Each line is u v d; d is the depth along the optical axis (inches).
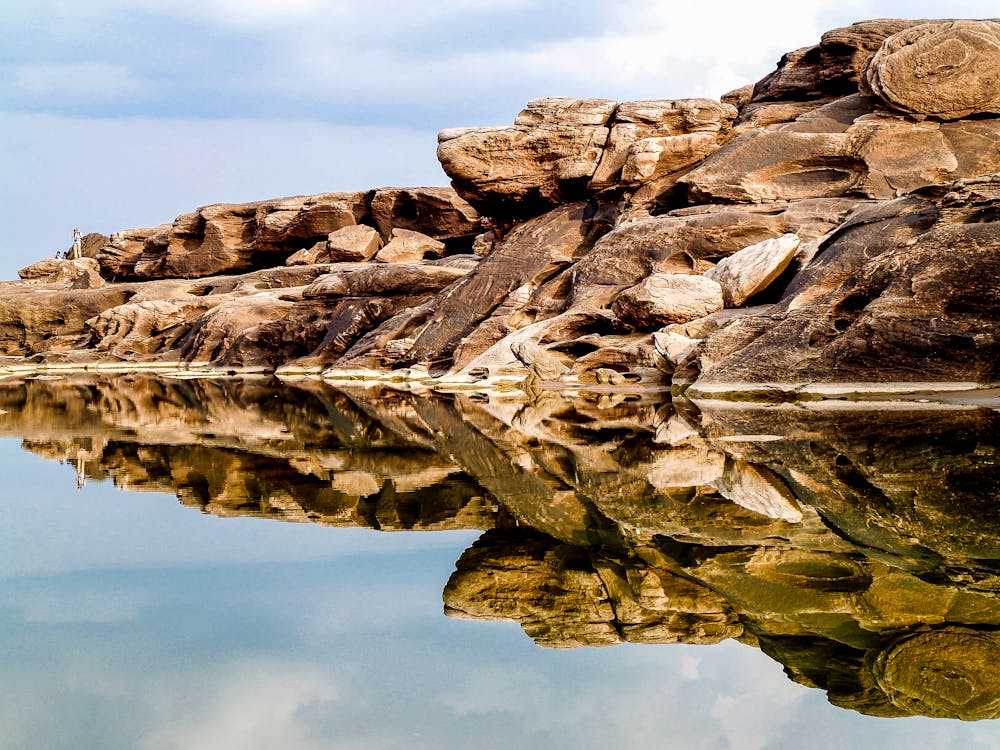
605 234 1081.4
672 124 1139.9
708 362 669.9
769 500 258.8
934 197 666.2
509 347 964.6
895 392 557.6
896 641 145.9
